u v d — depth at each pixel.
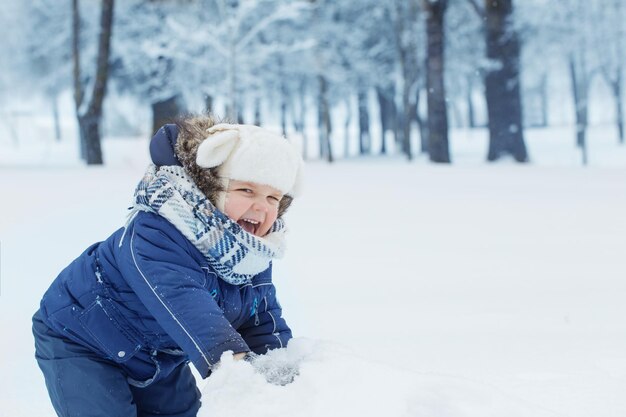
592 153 35.22
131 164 19.12
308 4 24.12
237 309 1.96
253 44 26.67
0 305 4.04
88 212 7.37
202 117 2.02
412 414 1.35
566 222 6.94
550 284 4.39
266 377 1.50
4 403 2.64
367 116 37.34
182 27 22.64
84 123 19.56
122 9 25.89
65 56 29.62
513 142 20.84
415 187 10.73
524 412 1.34
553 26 29.12
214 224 1.79
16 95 35.16
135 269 1.78
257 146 1.81
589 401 2.42
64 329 1.97
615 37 29.80
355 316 3.70
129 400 1.99
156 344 1.97
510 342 3.17
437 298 4.07
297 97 34.06
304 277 4.65
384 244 5.82
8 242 5.79
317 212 7.82
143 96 30.42
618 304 3.84
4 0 29.78
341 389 1.42
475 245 5.77
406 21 28.16
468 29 29.47
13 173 13.52
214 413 1.43
